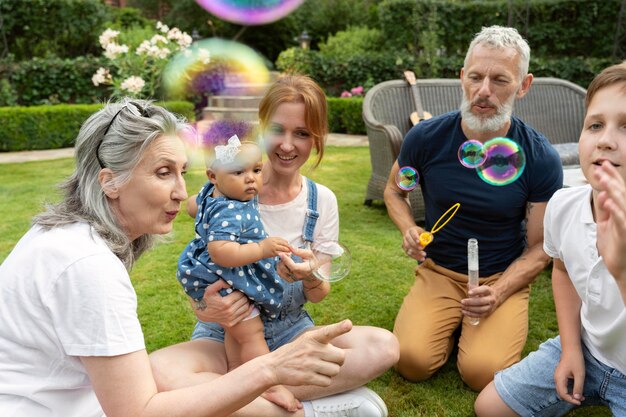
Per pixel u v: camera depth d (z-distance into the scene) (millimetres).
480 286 2072
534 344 2344
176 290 2889
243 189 1601
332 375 1256
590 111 1383
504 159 2080
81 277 1141
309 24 13969
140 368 1175
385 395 2023
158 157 1241
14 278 1179
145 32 10414
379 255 3371
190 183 5164
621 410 1588
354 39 10945
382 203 4574
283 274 1654
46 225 1236
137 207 1260
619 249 1103
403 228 2373
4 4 8633
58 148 7734
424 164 2316
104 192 1250
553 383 1688
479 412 1839
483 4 9266
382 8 9891
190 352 1685
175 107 8031
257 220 1648
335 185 5168
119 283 1176
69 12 9180
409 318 2199
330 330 1231
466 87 2184
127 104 1275
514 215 2207
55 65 8547
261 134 1793
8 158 6867
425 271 2355
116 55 6316
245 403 1229
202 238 1659
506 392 1761
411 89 4461
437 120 2314
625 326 1422
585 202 1555
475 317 2068
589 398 1711
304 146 1803
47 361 1189
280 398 1574
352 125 8609
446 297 2238
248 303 1656
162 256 3357
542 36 9031
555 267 1777
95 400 1251
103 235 1250
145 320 2566
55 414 1199
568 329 1682
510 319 2084
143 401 1168
